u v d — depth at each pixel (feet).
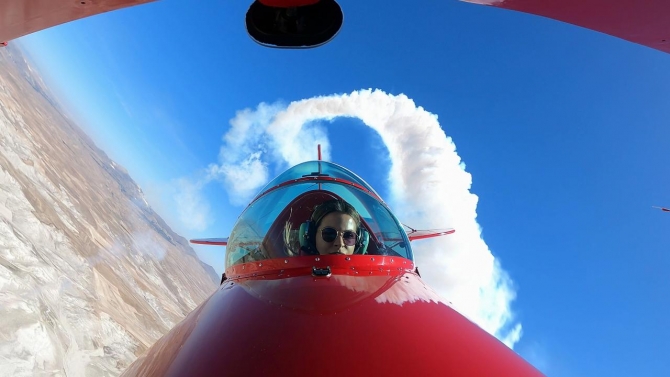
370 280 14.74
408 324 11.74
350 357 10.11
